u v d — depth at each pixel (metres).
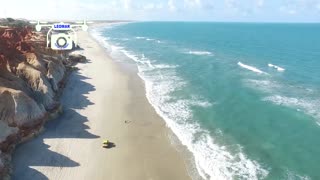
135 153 34.88
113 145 36.50
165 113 45.84
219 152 34.94
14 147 34.28
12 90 38.22
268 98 52.41
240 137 38.31
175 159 33.66
